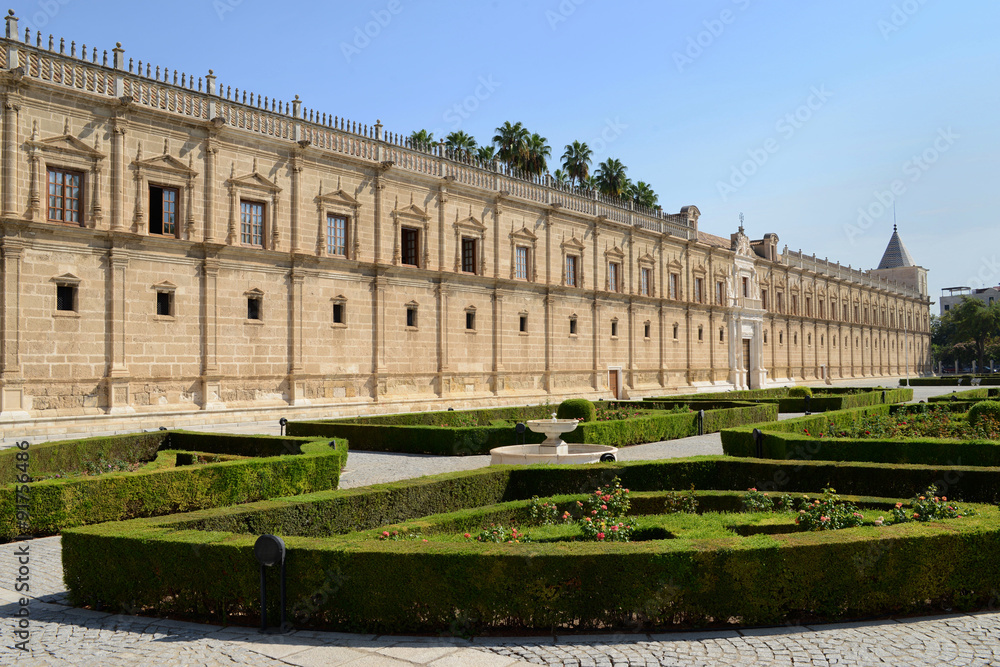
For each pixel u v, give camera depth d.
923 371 133.25
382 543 8.55
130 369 29.42
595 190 57.06
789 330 86.44
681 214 69.12
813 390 56.09
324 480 17.62
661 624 8.16
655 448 27.05
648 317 62.03
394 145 41.28
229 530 10.38
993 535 8.91
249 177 34.03
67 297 27.94
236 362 33.34
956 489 14.14
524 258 50.53
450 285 44.38
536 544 8.49
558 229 53.16
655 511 13.20
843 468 15.00
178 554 8.65
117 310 29.02
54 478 14.05
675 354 65.31
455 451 24.81
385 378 40.06
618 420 27.64
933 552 8.68
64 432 26.80
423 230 42.88
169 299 31.14
